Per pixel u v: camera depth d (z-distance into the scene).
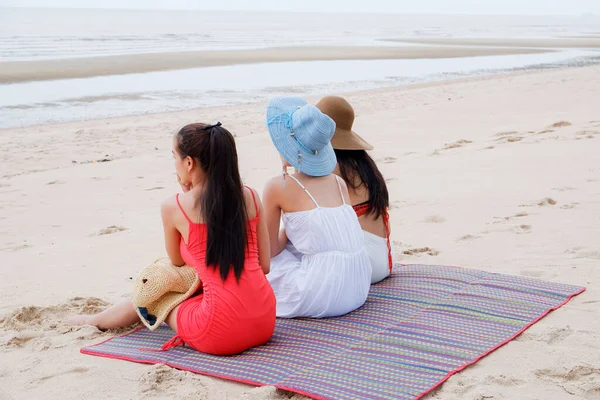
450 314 3.73
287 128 3.79
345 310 3.80
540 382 2.97
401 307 3.87
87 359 3.41
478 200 6.46
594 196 6.25
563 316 3.67
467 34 70.12
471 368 3.12
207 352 3.39
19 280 4.91
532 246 4.99
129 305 3.79
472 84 20.34
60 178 9.20
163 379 3.12
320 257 3.75
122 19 97.25
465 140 10.13
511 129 10.87
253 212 3.44
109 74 23.50
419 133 11.54
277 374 3.08
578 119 11.25
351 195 4.16
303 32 67.50
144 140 12.42
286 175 3.82
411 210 6.31
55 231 6.50
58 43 39.34
